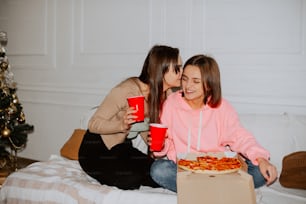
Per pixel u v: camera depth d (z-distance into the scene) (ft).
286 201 5.42
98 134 6.45
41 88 10.68
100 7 9.55
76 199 5.56
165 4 8.55
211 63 5.86
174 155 6.31
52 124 10.51
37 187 5.96
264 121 6.77
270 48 7.45
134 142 7.28
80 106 9.92
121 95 6.06
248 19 7.63
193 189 4.52
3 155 9.74
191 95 5.86
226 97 7.91
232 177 4.57
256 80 7.61
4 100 8.91
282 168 6.25
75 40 10.03
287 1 7.23
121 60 9.26
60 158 7.59
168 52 6.02
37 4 10.71
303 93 7.18
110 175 6.13
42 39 10.66
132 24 9.06
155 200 5.12
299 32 7.16
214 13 7.97
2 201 6.34
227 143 6.20
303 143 6.45
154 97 6.05
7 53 11.52
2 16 11.55
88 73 9.80
